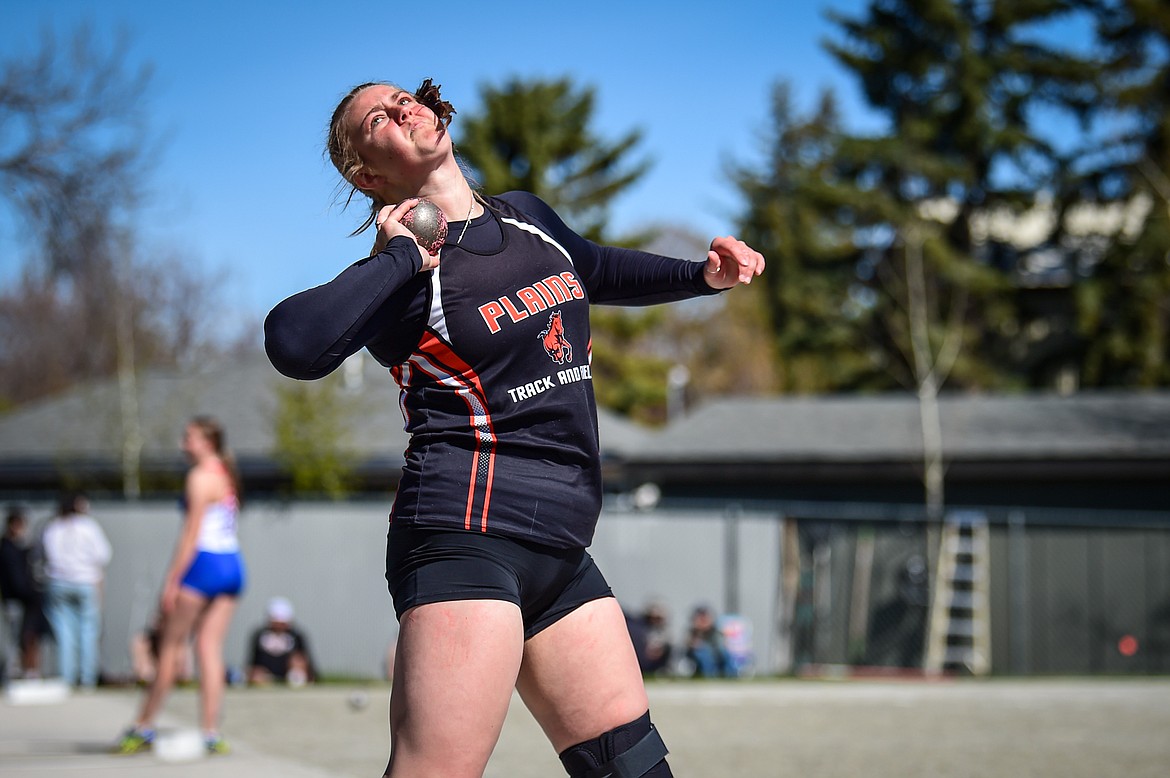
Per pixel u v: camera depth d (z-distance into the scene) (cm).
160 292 4234
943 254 3228
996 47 3475
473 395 272
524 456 274
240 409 2486
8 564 1312
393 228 269
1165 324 3391
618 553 1716
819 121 4619
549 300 279
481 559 265
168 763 692
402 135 281
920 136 3412
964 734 902
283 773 653
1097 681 1514
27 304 4297
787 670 1734
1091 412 2314
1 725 888
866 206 3372
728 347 4750
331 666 1656
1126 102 3322
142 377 2498
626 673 287
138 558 1672
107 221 1925
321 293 255
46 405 2578
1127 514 2053
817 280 3516
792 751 797
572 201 3753
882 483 2175
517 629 266
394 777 260
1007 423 2266
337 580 1670
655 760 285
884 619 1775
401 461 2152
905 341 3198
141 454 2319
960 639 1814
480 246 278
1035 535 1775
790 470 2170
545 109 3694
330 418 2006
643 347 4809
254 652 1491
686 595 1723
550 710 286
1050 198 3488
